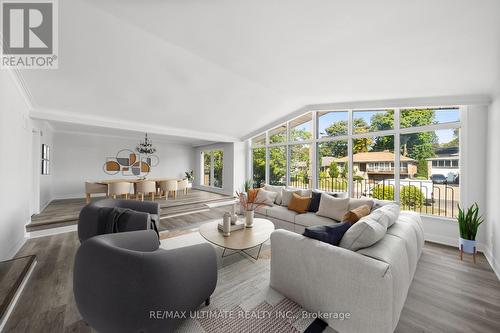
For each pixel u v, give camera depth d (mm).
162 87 3580
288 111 5312
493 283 2178
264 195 4457
